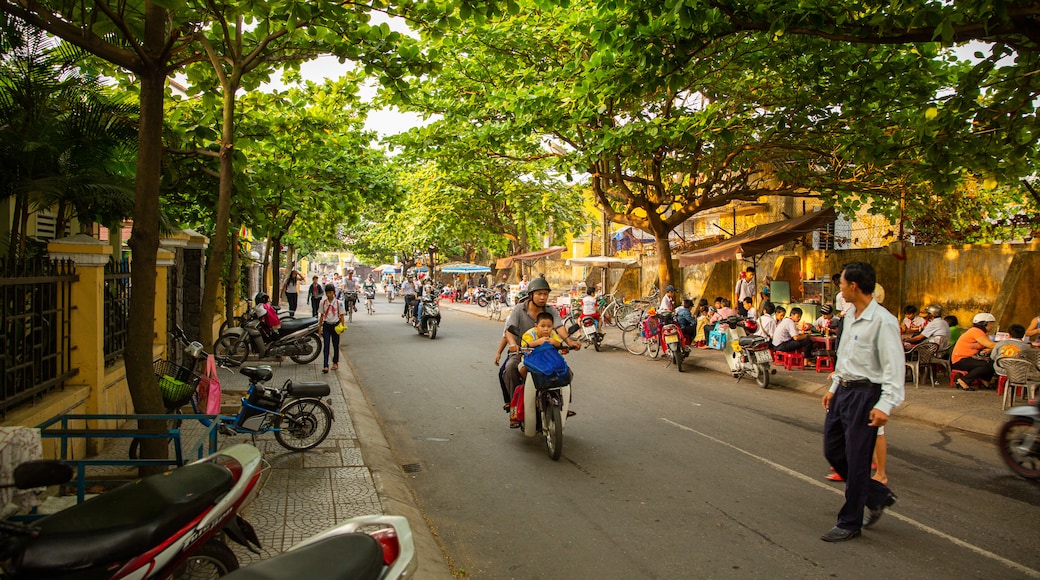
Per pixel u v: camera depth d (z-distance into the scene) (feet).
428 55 23.03
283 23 21.33
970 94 26.40
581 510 17.99
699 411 30.66
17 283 16.69
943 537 16.06
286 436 22.43
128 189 25.99
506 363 25.79
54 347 19.45
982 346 34.94
